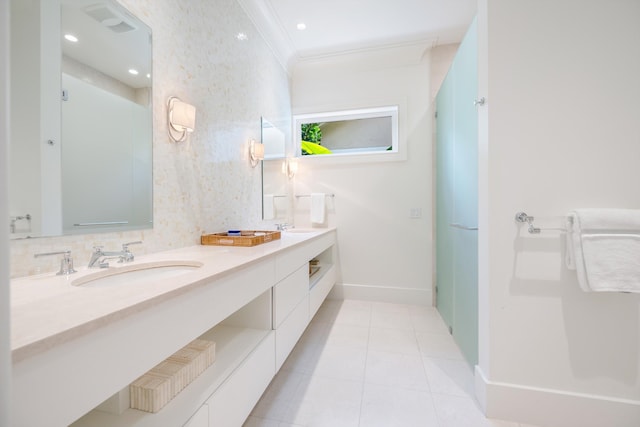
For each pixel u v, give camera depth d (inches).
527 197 51.7
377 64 117.3
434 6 89.5
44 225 35.3
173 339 29.8
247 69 86.2
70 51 38.3
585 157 49.7
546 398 50.7
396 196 117.6
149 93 50.6
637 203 48.1
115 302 24.9
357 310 109.1
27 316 21.5
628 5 48.3
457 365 70.4
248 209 86.6
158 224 52.9
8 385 12.8
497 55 52.3
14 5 32.4
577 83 49.8
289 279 63.4
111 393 23.0
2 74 12.8
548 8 50.5
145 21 49.9
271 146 103.7
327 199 124.5
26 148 33.5
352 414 53.4
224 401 37.9
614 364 48.9
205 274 35.1
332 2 87.0
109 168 43.7
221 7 72.7
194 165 62.4
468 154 68.8
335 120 129.6
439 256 107.0
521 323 52.1
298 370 68.2
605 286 45.0
